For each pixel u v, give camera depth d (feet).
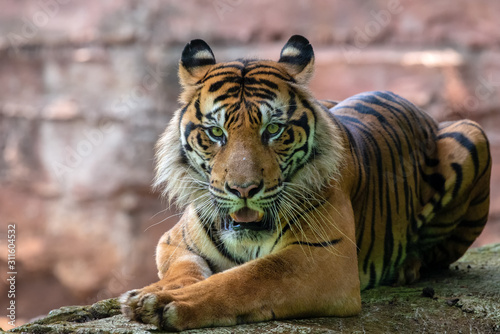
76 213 99.66
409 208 28.94
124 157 98.17
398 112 29.89
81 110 98.48
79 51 99.55
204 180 23.85
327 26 96.73
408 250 29.50
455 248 31.48
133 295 21.03
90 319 23.84
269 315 21.57
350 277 23.08
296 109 23.18
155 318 20.38
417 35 94.27
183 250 25.58
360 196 26.45
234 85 22.82
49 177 99.96
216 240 24.84
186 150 23.98
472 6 93.30
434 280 30.25
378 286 28.73
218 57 98.48
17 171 100.07
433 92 90.89
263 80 22.86
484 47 92.38
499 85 90.89
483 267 32.86
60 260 100.32
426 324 24.25
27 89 101.14
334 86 93.81
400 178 28.50
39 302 100.58
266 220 23.24
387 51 94.38
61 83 100.63
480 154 29.32
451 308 25.94
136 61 99.19
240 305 21.13
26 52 100.68
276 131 22.80
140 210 99.30
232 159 22.07
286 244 23.26
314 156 23.67
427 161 30.17
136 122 98.02
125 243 99.45
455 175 29.07
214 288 21.17
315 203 23.58
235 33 99.30
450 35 93.61
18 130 100.37
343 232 23.50
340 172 24.70
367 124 28.55
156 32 99.55
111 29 99.40
